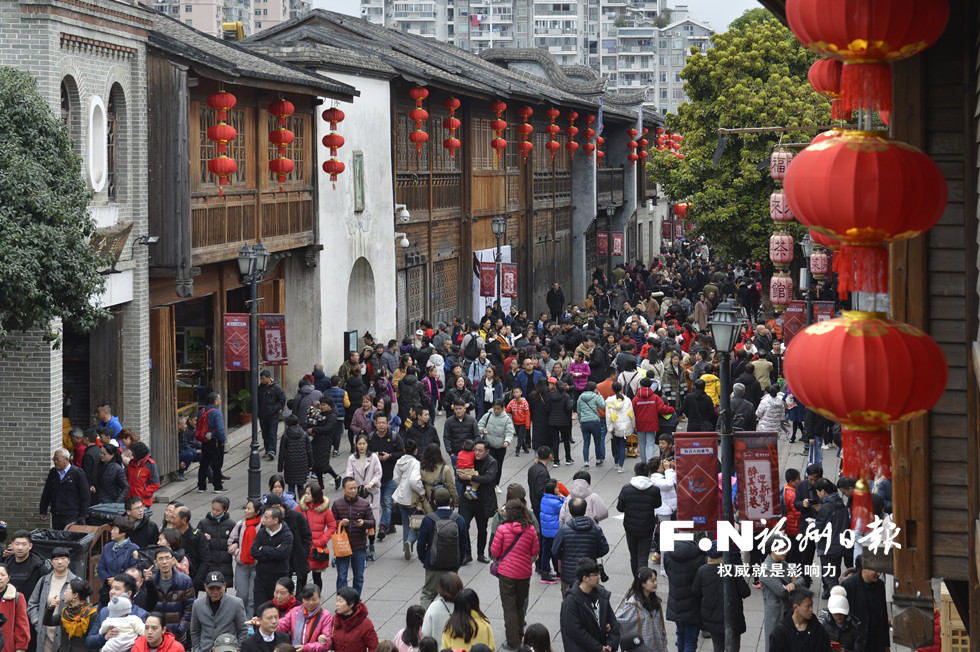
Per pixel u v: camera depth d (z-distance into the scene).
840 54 5.38
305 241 32.66
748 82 49.12
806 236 33.25
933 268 9.76
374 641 13.89
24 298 17.44
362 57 36.12
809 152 5.34
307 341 33.66
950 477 9.80
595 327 39.31
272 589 16.05
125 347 24.39
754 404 27.81
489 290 45.84
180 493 25.02
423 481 20.27
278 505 16.41
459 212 45.47
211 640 14.21
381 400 24.98
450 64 45.47
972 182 9.12
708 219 48.34
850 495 17.23
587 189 63.69
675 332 34.84
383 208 38.00
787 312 33.66
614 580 19.77
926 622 9.84
